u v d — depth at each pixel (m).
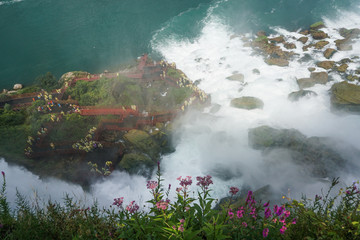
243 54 37.44
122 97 28.41
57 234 5.52
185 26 43.72
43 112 27.05
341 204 5.18
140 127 25.22
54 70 37.09
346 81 30.19
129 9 48.06
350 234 4.33
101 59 38.47
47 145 23.34
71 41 41.94
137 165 21.52
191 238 4.00
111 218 5.17
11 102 29.77
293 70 33.81
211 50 38.88
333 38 38.53
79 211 5.96
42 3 50.62
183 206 4.78
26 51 40.47
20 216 6.08
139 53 39.06
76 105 27.64
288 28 42.41
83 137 24.31
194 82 33.59
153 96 29.59
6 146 23.56
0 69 37.69
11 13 48.34
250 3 48.44
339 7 46.12
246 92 31.12
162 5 48.75
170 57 38.19
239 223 4.51
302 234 4.62
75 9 48.84
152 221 4.47
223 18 45.03
